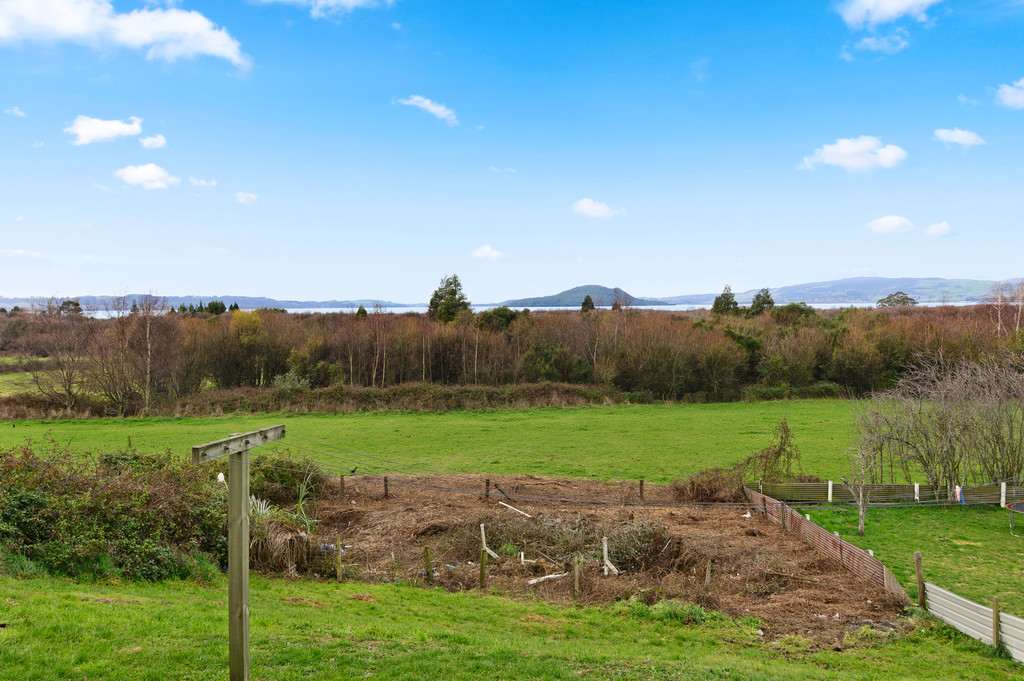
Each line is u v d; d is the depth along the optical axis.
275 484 25.95
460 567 19.23
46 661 8.59
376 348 62.12
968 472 28.30
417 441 41.28
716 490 27.62
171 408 51.91
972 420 27.62
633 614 15.37
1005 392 28.48
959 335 60.28
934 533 22.97
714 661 11.99
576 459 36.25
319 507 25.22
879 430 28.02
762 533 22.67
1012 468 27.88
